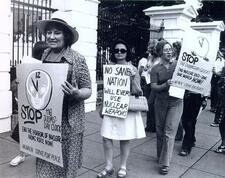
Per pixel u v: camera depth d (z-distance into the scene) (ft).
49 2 22.77
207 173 14.79
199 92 14.42
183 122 16.99
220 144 19.69
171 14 31.50
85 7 24.56
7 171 13.32
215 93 29.71
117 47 12.90
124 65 12.60
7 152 15.47
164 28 31.76
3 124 18.61
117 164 15.02
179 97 13.58
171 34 31.48
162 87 13.93
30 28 22.72
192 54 13.80
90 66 25.86
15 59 23.27
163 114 14.42
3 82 18.34
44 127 8.73
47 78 8.44
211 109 30.68
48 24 8.85
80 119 9.05
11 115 19.13
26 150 9.30
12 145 16.49
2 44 18.01
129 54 13.20
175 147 18.42
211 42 14.19
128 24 31.07
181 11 30.73
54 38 8.76
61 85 8.22
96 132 20.35
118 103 12.63
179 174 14.44
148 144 18.63
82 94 8.59
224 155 17.62
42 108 8.66
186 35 13.73
